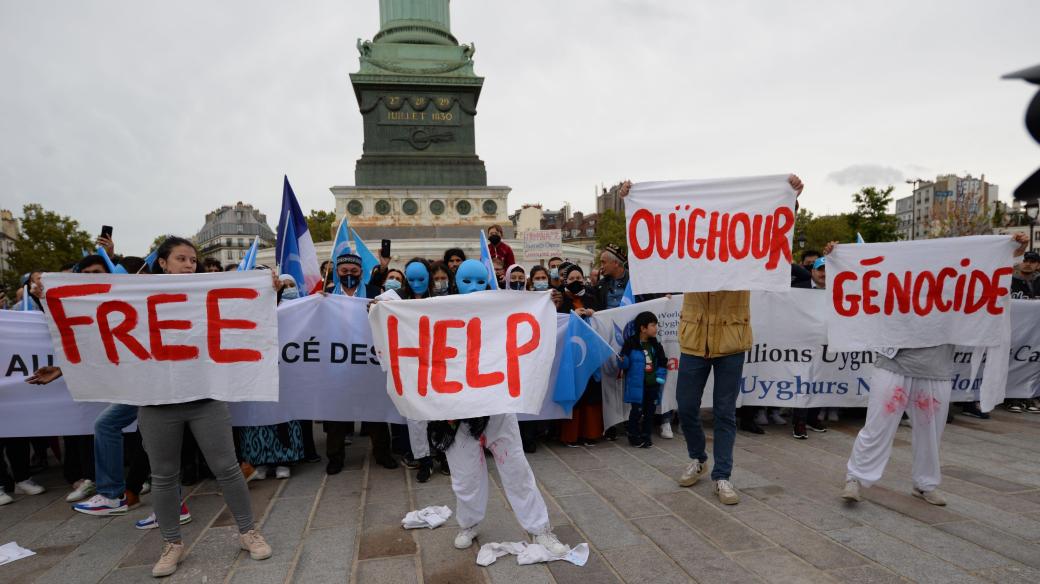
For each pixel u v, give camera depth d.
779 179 3.99
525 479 3.11
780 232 3.98
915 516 3.49
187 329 3.14
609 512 3.65
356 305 4.70
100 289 3.08
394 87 18.78
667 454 5.02
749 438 5.47
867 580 2.74
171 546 3.04
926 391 3.61
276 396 3.23
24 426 4.21
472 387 3.11
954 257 3.66
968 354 6.04
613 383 5.49
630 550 3.11
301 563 3.06
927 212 86.62
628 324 5.55
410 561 3.05
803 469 4.45
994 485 4.02
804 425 5.47
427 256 17.00
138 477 3.98
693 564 2.93
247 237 90.75
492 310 3.23
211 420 3.13
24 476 4.40
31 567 3.11
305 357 4.58
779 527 3.36
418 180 18.94
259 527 3.55
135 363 3.07
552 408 5.18
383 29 19.59
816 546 3.10
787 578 2.77
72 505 4.07
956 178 72.44
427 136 19.03
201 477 4.60
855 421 6.16
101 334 3.07
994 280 3.63
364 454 5.28
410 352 3.15
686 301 4.11
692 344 3.97
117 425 3.81
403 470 4.72
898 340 3.65
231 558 3.15
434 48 19.25
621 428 6.11
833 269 3.87
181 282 3.15
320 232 48.47
